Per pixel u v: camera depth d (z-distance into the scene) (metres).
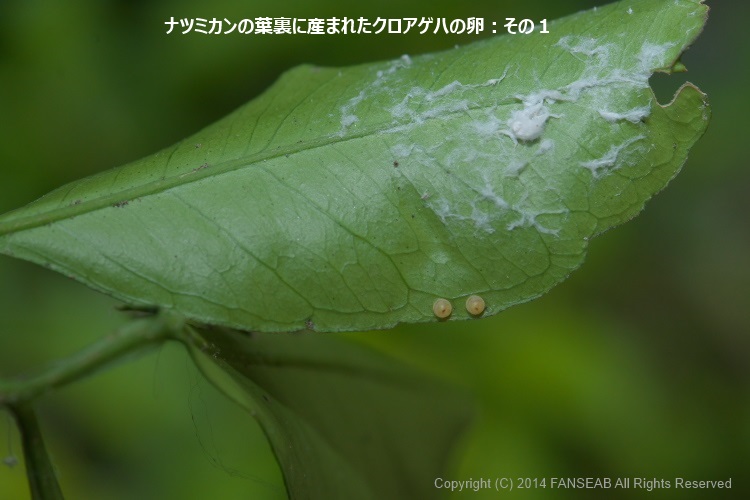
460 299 0.15
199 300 0.14
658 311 0.25
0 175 0.21
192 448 0.20
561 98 0.15
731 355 0.25
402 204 0.15
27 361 0.20
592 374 0.21
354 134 0.15
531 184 0.15
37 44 0.22
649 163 0.15
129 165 0.15
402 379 0.16
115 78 0.22
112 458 0.20
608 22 0.15
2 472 0.19
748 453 0.22
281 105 0.15
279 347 0.15
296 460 0.14
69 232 0.15
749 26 0.26
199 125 0.22
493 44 0.15
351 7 0.23
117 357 0.14
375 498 0.15
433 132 0.15
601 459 0.20
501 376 0.21
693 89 0.15
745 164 0.25
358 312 0.15
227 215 0.15
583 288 0.23
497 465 0.20
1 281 0.21
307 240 0.15
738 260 0.26
